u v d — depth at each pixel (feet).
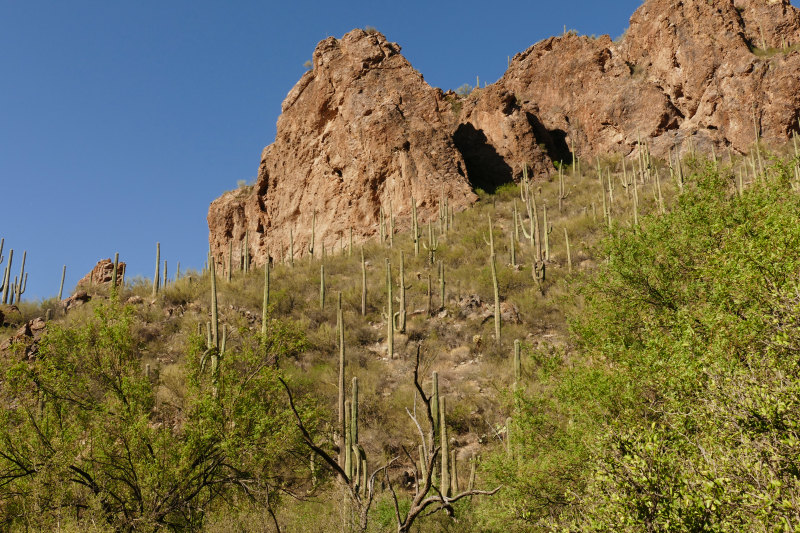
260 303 91.30
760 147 110.22
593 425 25.68
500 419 56.18
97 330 33.86
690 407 16.17
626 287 33.86
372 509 33.30
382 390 67.05
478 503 35.88
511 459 31.53
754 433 12.69
